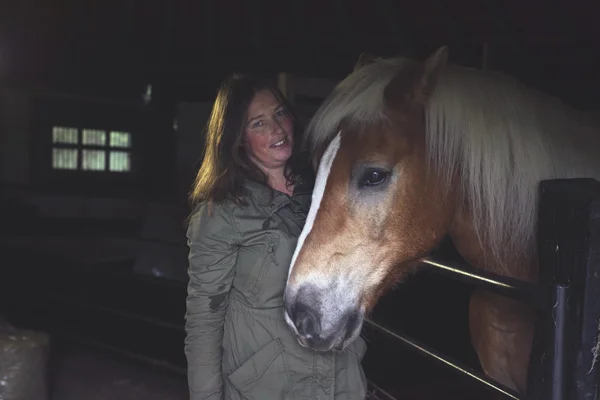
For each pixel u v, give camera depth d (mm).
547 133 1490
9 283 5160
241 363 1490
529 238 1479
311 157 1496
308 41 4641
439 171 1428
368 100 1400
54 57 6965
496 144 1420
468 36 3969
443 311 4090
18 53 7242
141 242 5957
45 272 5465
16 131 8547
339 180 1384
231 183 1450
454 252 3242
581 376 1080
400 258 1448
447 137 1410
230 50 5230
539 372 1168
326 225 1383
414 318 4086
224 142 1467
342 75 4695
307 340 1352
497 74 1562
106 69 6547
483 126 1419
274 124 1512
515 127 1443
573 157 1498
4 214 7586
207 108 7258
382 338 3797
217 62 5301
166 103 7496
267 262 1454
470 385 3334
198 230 1468
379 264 1419
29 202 8023
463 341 3973
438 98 1421
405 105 1409
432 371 3570
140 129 9609
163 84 7410
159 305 4836
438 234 1493
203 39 5363
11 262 5543
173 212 5789
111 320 4531
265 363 1459
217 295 1469
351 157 1380
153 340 4137
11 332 2689
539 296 1144
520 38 3766
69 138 9031
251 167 1485
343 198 1384
